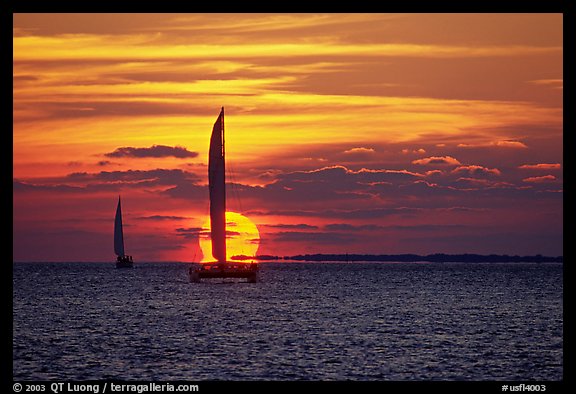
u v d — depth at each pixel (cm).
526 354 16025
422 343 17375
